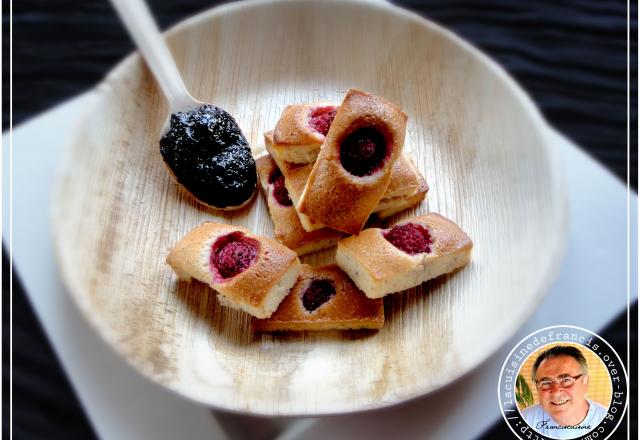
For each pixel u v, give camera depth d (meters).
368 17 0.33
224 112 0.31
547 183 0.28
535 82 0.35
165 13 0.37
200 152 0.30
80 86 0.34
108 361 0.26
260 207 0.31
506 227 0.29
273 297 0.27
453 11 0.38
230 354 0.26
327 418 0.25
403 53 0.33
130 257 0.28
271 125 0.33
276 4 0.33
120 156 0.30
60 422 0.26
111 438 0.25
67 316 0.27
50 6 0.36
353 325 0.27
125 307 0.27
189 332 0.27
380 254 0.27
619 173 0.32
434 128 0.32
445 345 0.26
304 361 0.26
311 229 0.29
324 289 0.28
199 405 0.25
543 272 0.26
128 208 0.29
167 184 0.31
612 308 0.28
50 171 0.31
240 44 0.34
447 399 0.26
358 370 0.25
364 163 0.27
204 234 0.28
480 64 0.32
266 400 0.24
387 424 0.25
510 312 0.26
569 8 0.37
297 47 0.34
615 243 0.29
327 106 0.31
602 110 0.34
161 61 0.32
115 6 0.33
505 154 0.30
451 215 0.30
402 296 0.28
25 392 0.26
